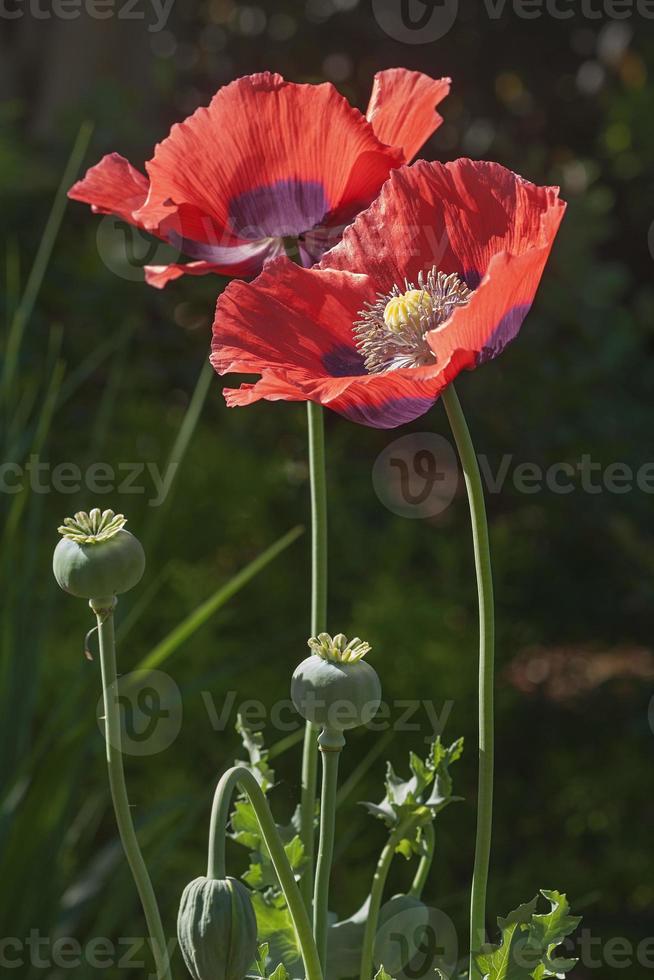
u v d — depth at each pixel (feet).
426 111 3.69
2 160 9.69
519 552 9.00
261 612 7.80
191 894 3.14
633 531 9.22
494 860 7.73
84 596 3.21
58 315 9.40
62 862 5.08
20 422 5.66
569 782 8.29
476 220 3.42
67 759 4.76
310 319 3.41
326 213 3.65
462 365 3.19
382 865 3.39
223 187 3.61
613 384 10.23
